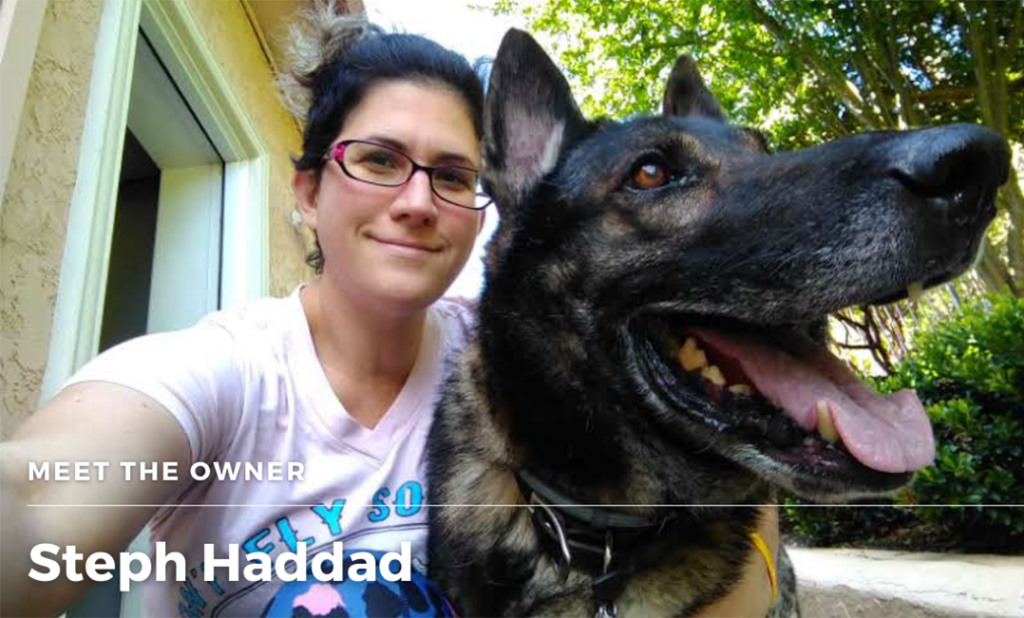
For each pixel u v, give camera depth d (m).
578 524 0.47
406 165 0.52
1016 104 2.35
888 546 1.06
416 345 0.58
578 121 0.56
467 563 0.49
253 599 0.49
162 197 1.12
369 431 0.53
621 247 0.49
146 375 0.41
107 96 0.74
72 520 0.33
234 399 0.47
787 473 0.43
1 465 0.32
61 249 0.67
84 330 0.68
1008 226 2.28
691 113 0.69
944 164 0.39
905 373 1.11
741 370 0.46
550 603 0.47
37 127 0.64
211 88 1.04
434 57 0.56
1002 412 0.97
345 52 0.57
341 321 0.53
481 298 0.55
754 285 0.44
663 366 0.48
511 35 0.57
